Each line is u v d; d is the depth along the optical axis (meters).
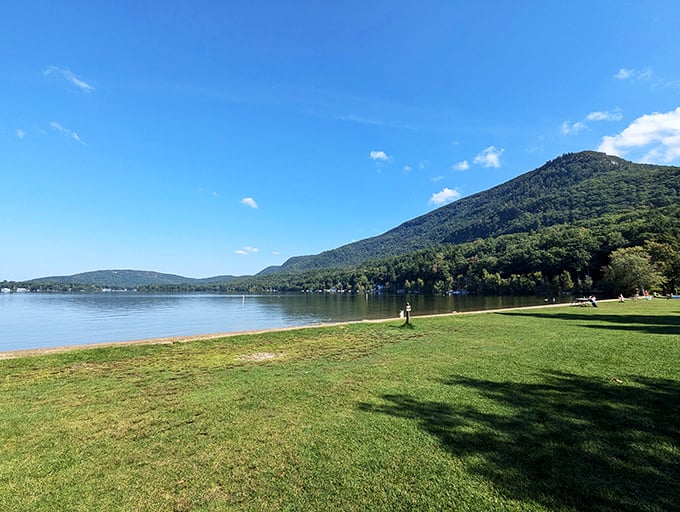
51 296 130.75
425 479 3.65
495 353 9.73
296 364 9.09
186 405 6.02
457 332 14.20
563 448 4.19
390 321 18.00
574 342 11.12
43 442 4.66
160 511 3.24
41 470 3.97
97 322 41.72
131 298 116.75
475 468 3.82
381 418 5.25
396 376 7.57
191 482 3.70
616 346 10.23
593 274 82.19
